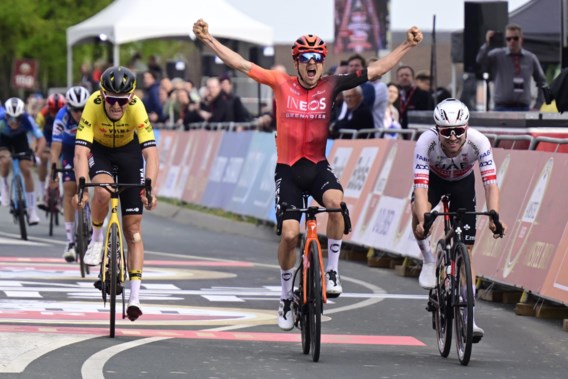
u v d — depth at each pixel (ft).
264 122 122.21
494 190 54.85
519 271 67.82
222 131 131.64
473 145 55.11
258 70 56.03
